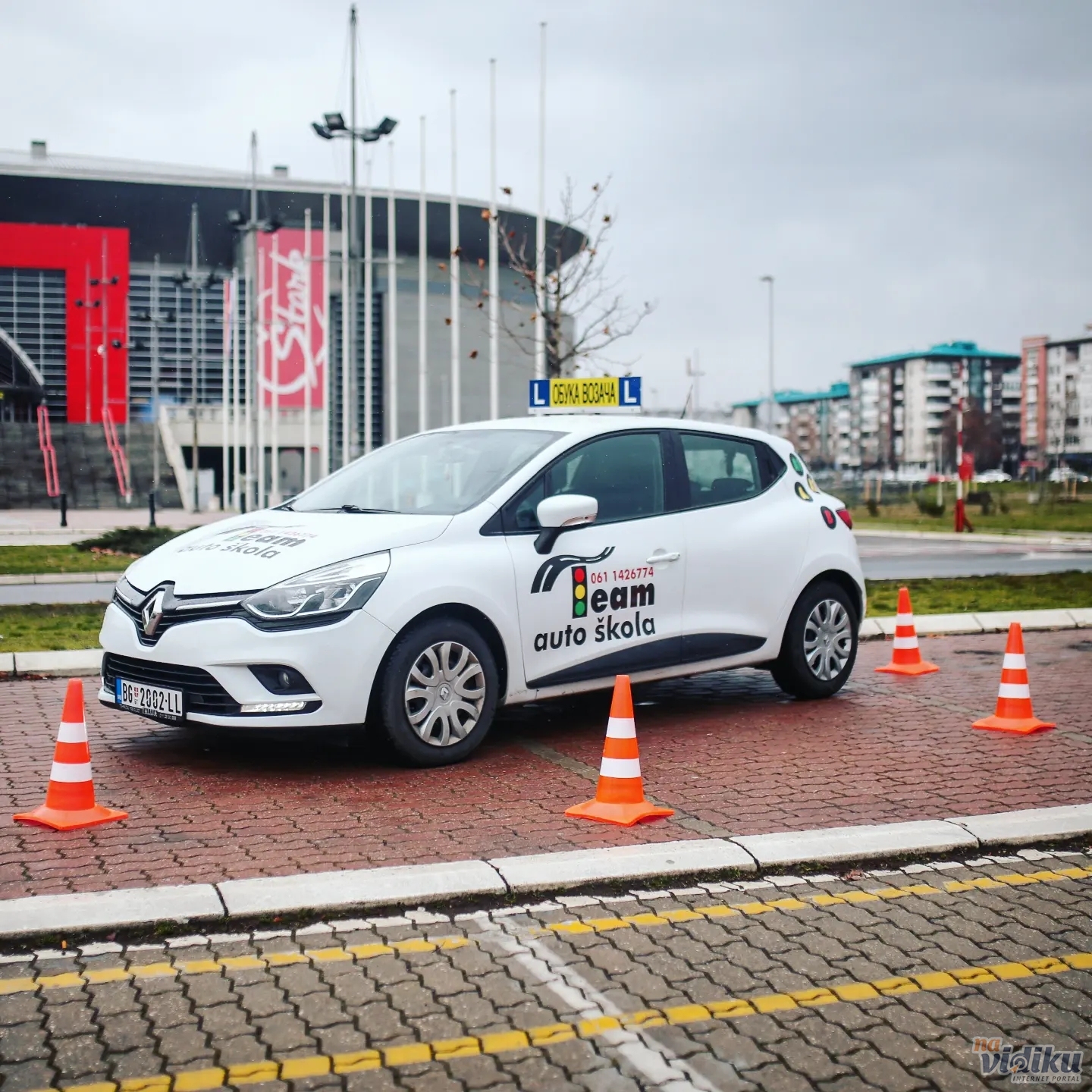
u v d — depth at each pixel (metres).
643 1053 3.46
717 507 7.91
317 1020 3.64
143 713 6.42
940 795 6.17
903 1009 3.77
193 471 52.97
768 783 6.37
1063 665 10.34
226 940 4.21
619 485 7.44
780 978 3.98
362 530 6.52
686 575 7.58
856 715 8.16
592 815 5.63
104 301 79.06
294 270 59.41
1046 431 147.75
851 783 6.40
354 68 29.16
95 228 79.56
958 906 4.68
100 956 4.07
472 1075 3.33
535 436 7.36
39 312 79.31
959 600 15.07
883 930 4.41
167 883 4.69
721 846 5.14
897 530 37.62
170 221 84.94
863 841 5.29
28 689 8.78
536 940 4.27
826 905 4.68
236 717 6.05
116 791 6.03
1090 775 6.62
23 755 6.77
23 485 56.91
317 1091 3.24
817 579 8.51
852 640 8.72
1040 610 13.53
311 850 5.12
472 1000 3.78
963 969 4.07
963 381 159.25
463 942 4.24
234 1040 3.51
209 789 6.10
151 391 81.06
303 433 59.94
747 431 8.36
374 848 5.15
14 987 3.82
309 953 4.12
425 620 6.46
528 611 6.80
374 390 75.44
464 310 66.94
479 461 7.25
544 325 21.16
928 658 10.72
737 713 8.21
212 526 7.29
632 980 3.95
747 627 7.97
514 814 5.71
